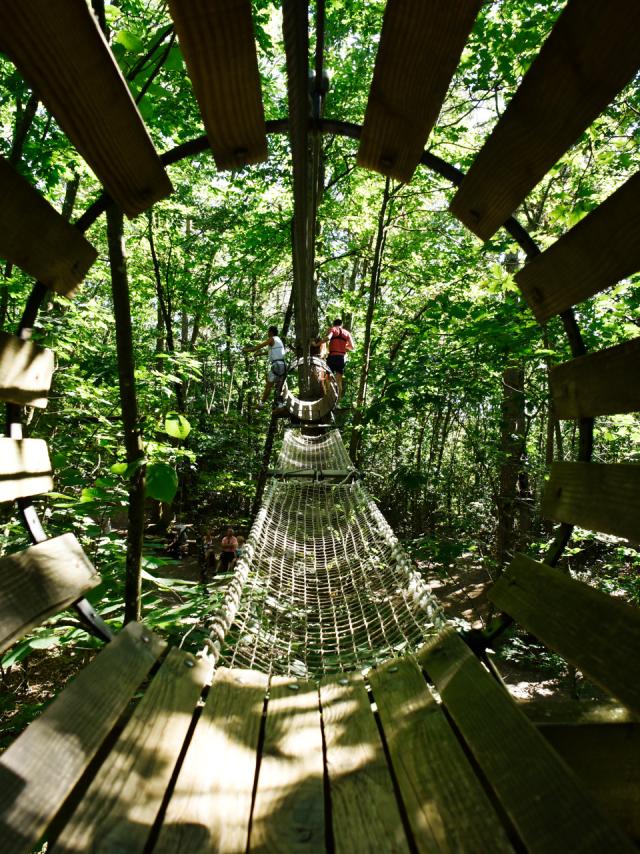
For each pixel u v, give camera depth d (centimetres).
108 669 125
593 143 503
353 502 455
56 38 98
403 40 113
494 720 109
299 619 243
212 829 89
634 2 86
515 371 870
